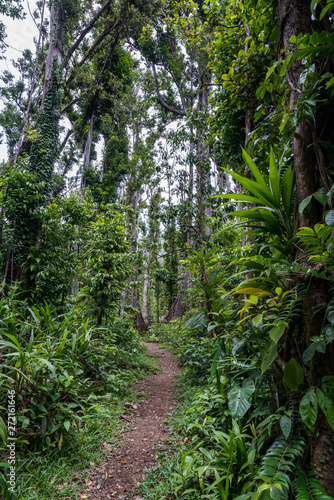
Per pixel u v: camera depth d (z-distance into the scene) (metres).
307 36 1.51
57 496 1.90
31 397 2.50
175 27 5.79
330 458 1.40
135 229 11.33
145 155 13.29
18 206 6.64
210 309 2.56
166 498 1.93
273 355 1.57
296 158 1.81
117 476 2.23
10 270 6.77
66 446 2.45
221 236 5.96
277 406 1.80
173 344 9.30
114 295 5.18
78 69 13.55
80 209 7.11
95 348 3.94
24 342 3.43
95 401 3.52
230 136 5.23
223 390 2.33
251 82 3.27
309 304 1.61
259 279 1.74
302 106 1.64
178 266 12.88
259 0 2.39
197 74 12.19
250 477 1.64
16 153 8.49
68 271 6.61
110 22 12.93
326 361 1.54
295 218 1.82
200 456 2.26
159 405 4.04
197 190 7.08
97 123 15.75
